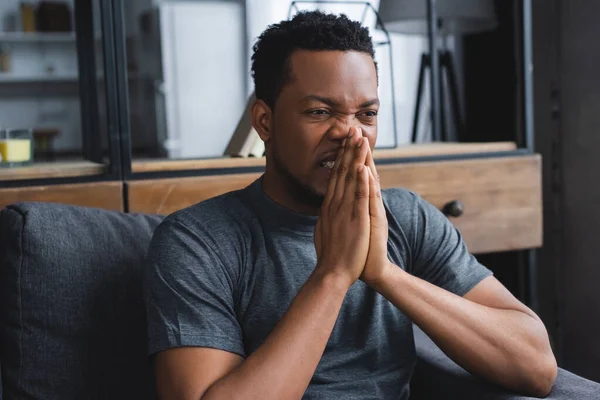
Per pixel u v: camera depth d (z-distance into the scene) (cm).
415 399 118
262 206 101
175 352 87
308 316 88
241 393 82
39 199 135
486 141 209
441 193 167
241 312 97
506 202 175
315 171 95
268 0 340
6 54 436
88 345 103
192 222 97
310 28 94
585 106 207
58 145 450
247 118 158
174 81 407
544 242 226
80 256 105
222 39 407
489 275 110
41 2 432
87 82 171
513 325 100
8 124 444
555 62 217
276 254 99
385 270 96
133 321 106
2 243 103
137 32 420
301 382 84
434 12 200
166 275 92
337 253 92
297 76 93
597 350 208
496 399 99
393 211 110
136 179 143
